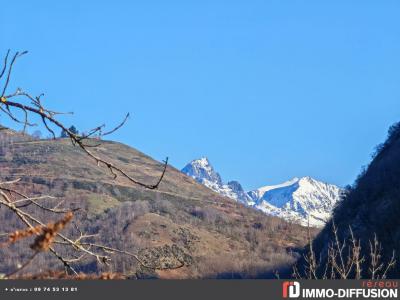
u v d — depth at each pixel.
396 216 64.12
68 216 4.42
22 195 5.68
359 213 75.94
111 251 5.75
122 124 5.85
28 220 5.56
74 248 5.60
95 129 5.82
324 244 72.38
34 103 5.76
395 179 78.50
